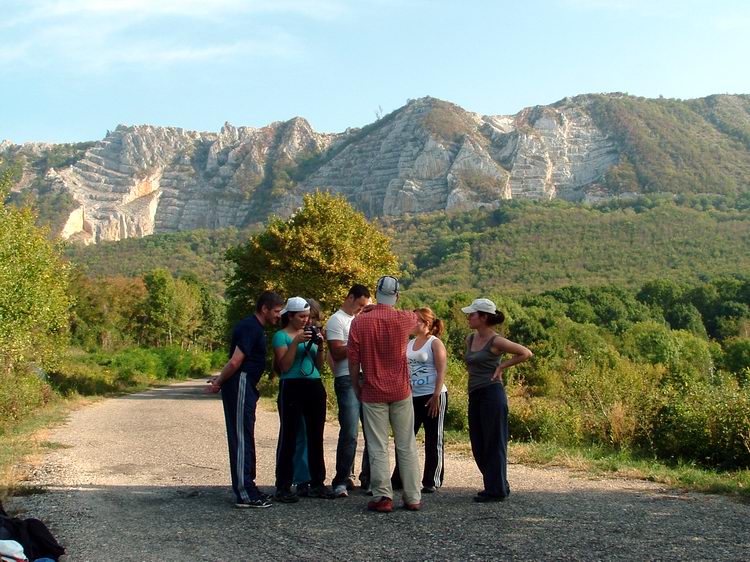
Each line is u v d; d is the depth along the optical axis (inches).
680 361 1828.2
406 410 259.3
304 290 1198.9
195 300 3147.1
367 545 207.5
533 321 2474.2
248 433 265.4
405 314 263.6
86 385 1222.3
